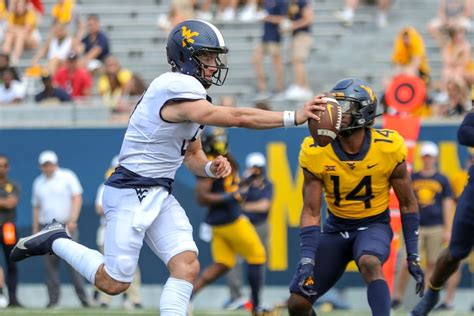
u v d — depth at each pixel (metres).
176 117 19.98
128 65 54.47
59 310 35.62
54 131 43.84
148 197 20.47
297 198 42.59
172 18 54.56
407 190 22.28
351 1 55.53
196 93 19.83
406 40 46.09
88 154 43.66
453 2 53.00
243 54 54.19
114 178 20.83
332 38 54.84
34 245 21.77
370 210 22.44
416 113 34.44
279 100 48.44
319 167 22.08
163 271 42.59
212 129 34.72
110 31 56.34
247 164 42.66
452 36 51.81
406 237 22.31
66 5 51.91
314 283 22.83
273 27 50.31
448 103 45.66
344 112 21.50
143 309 37.53
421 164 41.66
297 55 49.94
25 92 49.53
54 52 51.72
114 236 20.55
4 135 44.00
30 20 54.50
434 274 26.00
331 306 41.16
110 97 48.47
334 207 22.59
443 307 40.72
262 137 42.81
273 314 31.77
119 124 44.03
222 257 35.06
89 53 51.28
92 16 51.34
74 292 42.78
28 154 43.91
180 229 20.81
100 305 41.25
